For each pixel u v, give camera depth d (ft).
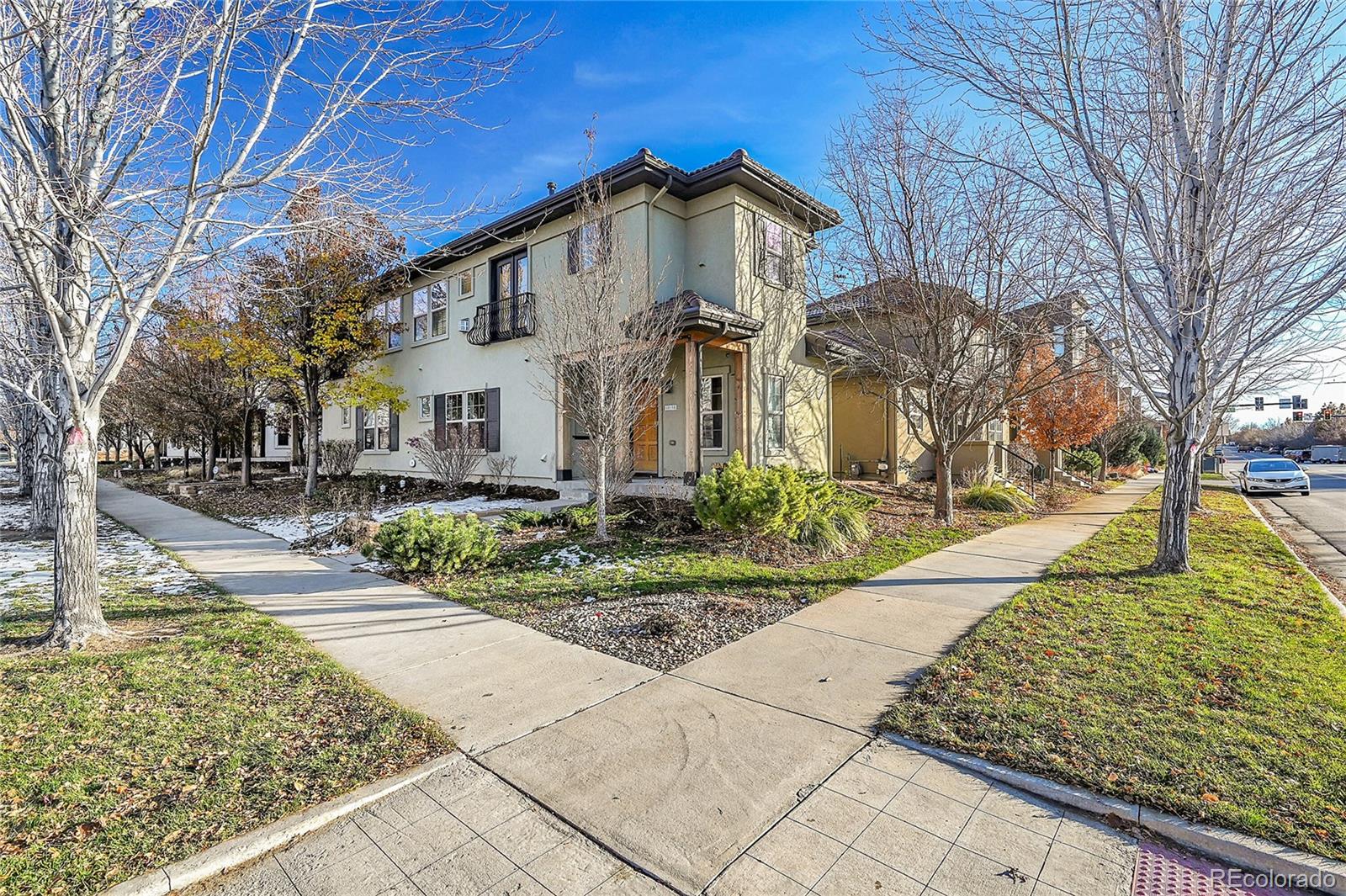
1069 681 13.82
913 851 8.66
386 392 54.54
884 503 42.29
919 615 19.33
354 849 8.83
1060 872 8.23
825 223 46.37
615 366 30.04
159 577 25.61
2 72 14.20
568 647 16.92
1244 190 20.27
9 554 31.27
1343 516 48.32
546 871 8.36
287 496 52.31
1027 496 50.57
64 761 10.78
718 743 11.60
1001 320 34.19
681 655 16.24
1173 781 9.89
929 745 11.37
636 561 25.85
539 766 10.87
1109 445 77.77
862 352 40.22
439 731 12.08
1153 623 17.84
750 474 29.09
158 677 14.55
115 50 16.58
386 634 18.15
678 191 42.06
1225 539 32.04
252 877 8.30
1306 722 11.69
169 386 58.39
